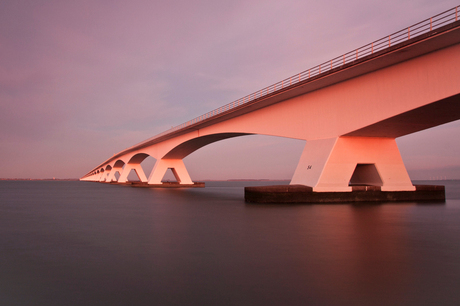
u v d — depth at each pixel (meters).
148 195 36.12
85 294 5.71
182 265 7.36
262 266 7.21
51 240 10.36
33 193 44.88
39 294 5.73
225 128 37.81
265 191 23.14
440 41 16.84
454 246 9.02
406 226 12.31
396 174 24.50
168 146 54.81
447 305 5.15
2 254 8.54
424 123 21.73
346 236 10.48
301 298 5.44
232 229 12.02
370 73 21.45
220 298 5.48
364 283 6.11
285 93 26.64
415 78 18.84
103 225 13.54
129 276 6.64
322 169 22.95
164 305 5.22
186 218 15.48
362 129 22.30
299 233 11.02
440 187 25.25
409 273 6.66
